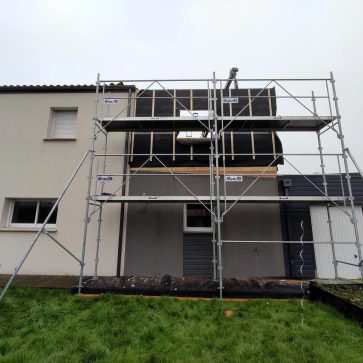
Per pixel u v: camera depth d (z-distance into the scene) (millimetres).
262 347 2789
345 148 5230
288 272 6020
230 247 6004
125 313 3686
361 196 6477
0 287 4820
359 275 6168
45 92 6922
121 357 2549
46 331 3105
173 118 5598
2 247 6078
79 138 6598
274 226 6102
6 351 2658
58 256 5992
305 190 6469
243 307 3969
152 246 6004
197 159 6414
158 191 6312
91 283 4719
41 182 6395
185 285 4672
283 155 5910
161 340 2934
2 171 6484
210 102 5695
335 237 6336
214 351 2711
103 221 6070
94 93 6855
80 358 2549
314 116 5480
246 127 5965
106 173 6363
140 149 6527
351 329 3180
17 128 6715
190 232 6094
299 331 3139
